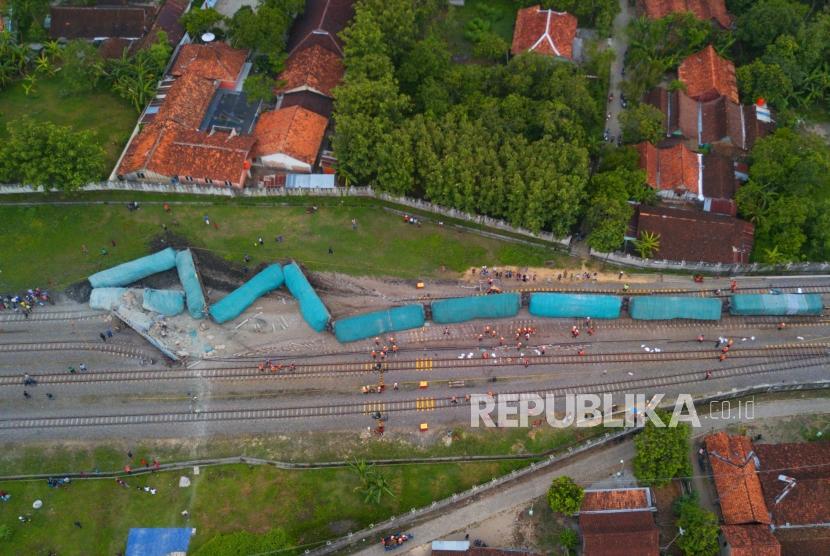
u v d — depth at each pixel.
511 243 102.94
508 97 108.62
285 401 89.00
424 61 113.06
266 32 115.38
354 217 104.62
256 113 113.81
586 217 100.00
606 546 77.25
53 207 103.50
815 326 96.19
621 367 92.50
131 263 96.94
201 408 88.25
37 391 89.06
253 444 86.00
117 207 104.06
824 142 117.19
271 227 103.06
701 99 118.12
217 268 99.19
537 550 80.62
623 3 133.00
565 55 121.00
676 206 107.75
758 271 100.38
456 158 100.19
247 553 76.88
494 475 85.00
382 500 83.12
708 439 86.06
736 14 131.25
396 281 99.19
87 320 94.56
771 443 86.88
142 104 113.12
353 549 80.69
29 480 83.31
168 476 83.94
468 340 94.25
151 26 124.75
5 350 91.94
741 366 92.69
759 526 79.38
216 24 126.56
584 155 99.75
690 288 99.50
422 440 86.75
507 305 94.62
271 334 94.06
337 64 117.81
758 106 118.31
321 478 84.12
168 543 79.62
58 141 98.25
